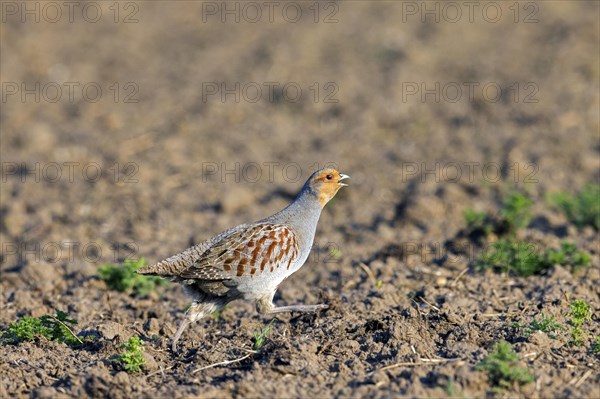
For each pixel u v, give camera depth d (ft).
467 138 89.66
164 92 108.68
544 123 91.25
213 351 41.73
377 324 43.83
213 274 42.09
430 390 35.27
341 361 40.06
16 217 73.97
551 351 40.14
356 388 36.19
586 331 43.04
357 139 91.97
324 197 45.47
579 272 54.39
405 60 114.93
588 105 95.40
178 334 43.11
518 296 50.96
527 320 45.42
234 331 46.75
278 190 79.56
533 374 36.52
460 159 83.76
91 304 52.85
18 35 132.57
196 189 80.33
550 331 42.29
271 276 42.86
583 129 89.45
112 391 36.55
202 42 130.21
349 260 61.72
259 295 43.37
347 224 70.59
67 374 39.22
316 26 133.08
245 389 35.83
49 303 53.93
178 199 77.77
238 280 42.42
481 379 35.58
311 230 45.19
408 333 41.70
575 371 37.65
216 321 49.52
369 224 70.18
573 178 77.46
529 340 40.42
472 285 53.67
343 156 87.30
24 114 102.63
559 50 115.24
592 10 133.59
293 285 57.57
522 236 62.75
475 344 41.27
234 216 73.46
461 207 70.49
